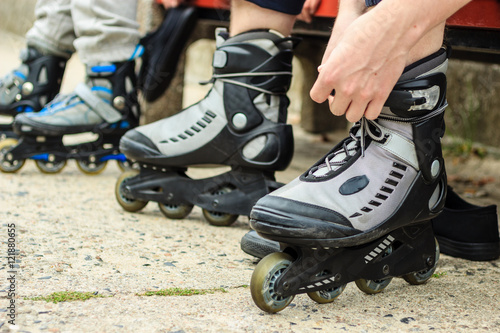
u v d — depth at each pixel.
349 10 0.91
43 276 0.94
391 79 0.78
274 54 1.25
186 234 1.25
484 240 1.17
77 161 1.73
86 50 1.65
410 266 0.96
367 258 0.90
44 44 1.76
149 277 0.98
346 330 0.80
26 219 1.26
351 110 0.79
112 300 0.87
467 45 1.31
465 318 0.87
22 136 1.66
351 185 0.87
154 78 1.74
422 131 0.89
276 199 0.87
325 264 0.85
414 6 0.74
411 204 0.90
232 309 0.86
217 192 1.32
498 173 2.23
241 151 1.27
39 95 1.78
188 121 1.31
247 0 1.20
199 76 4.55
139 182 1.36
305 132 2.90
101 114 1.67
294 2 1.22
